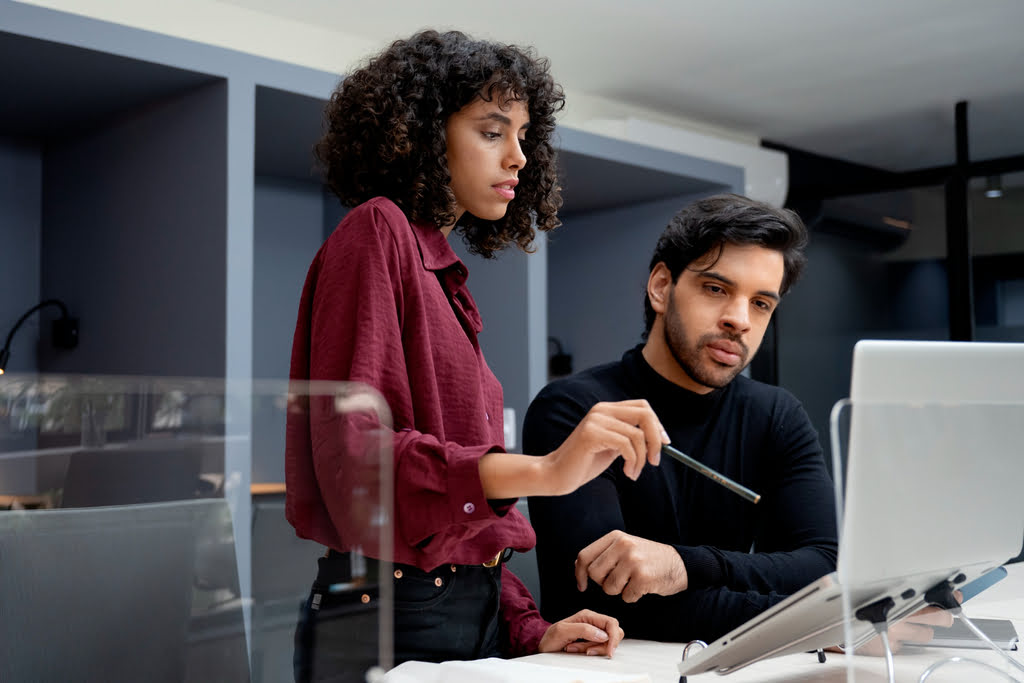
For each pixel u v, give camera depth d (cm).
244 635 64
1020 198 435
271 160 342
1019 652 115
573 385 159
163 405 65
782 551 152
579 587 132
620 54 375
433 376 107
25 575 63
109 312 292
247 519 64
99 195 297
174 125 274
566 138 357
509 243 140
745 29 354
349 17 334
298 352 111
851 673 79
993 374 103
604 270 459
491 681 89
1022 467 97
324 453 65
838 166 518
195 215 267
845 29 357
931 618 107
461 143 118
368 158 116
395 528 96
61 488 63
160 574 64
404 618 101
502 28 348
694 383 156
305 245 372
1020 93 425
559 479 92
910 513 84
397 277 105
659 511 150
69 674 64
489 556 109
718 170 417
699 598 129
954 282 447
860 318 475
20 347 308
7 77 258
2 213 306
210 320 262
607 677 88
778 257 152
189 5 308
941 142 494
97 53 240
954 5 338
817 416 482
